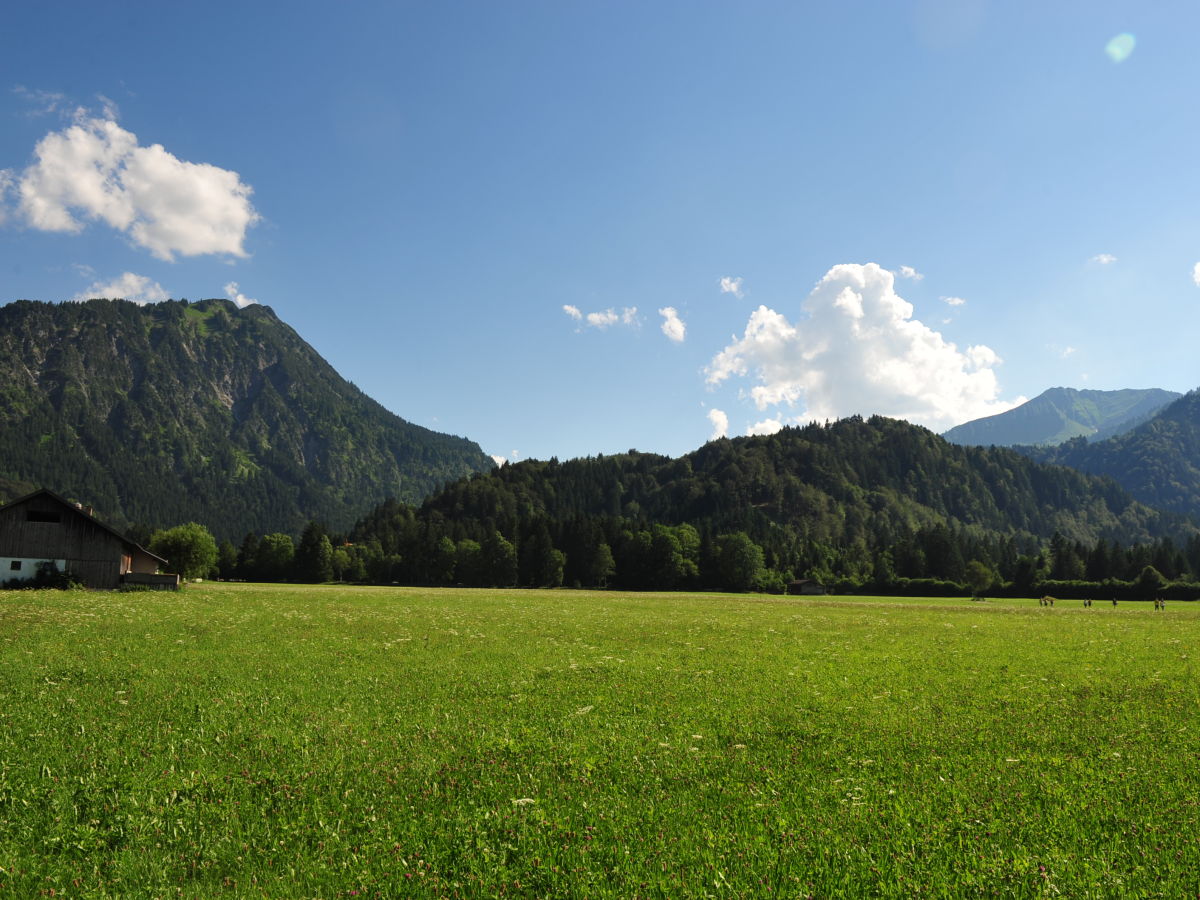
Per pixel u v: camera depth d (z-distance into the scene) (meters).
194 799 10.59
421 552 185.88
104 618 39.03
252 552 190.25
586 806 10.30
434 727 15.32
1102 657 29.41
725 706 18.09
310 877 7.98
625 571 179.75
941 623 51.78
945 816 9.91
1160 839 8.99
